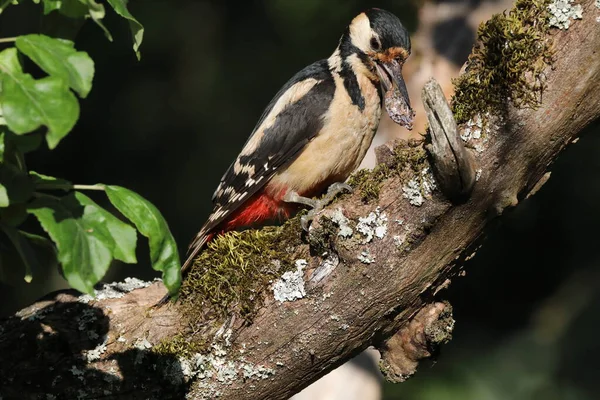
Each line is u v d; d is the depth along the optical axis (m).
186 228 20.00
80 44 19.95
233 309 7.32
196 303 7.45
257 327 7.27
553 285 17.58
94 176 20.11
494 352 16.80
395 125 12.28
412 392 15.61
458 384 15.95
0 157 5.43
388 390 15.57
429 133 6.92
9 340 7.37
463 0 11.97
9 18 17.97
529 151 6.72
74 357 7.33
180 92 20.80
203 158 20.41
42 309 7.58
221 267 7.39
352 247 6.98
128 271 18.70
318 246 7.08
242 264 7.31
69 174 20.00
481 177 6.72
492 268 17.67
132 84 20.59
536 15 6.70
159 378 7.34
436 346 7.34
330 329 7.20
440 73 11.95
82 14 5.81
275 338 7.27
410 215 6.90
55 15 6.46
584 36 6.58
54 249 6.06
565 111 6.66
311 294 7.14
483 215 6.84
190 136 20.58
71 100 5.02
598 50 6.55
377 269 7.01
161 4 21.19
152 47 20.84
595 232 17.47
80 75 5.27
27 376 7.26
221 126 20.56
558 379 16.23
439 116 6.46
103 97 20.33
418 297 7.14
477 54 6.91
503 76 6.70
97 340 7.41
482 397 15.83
